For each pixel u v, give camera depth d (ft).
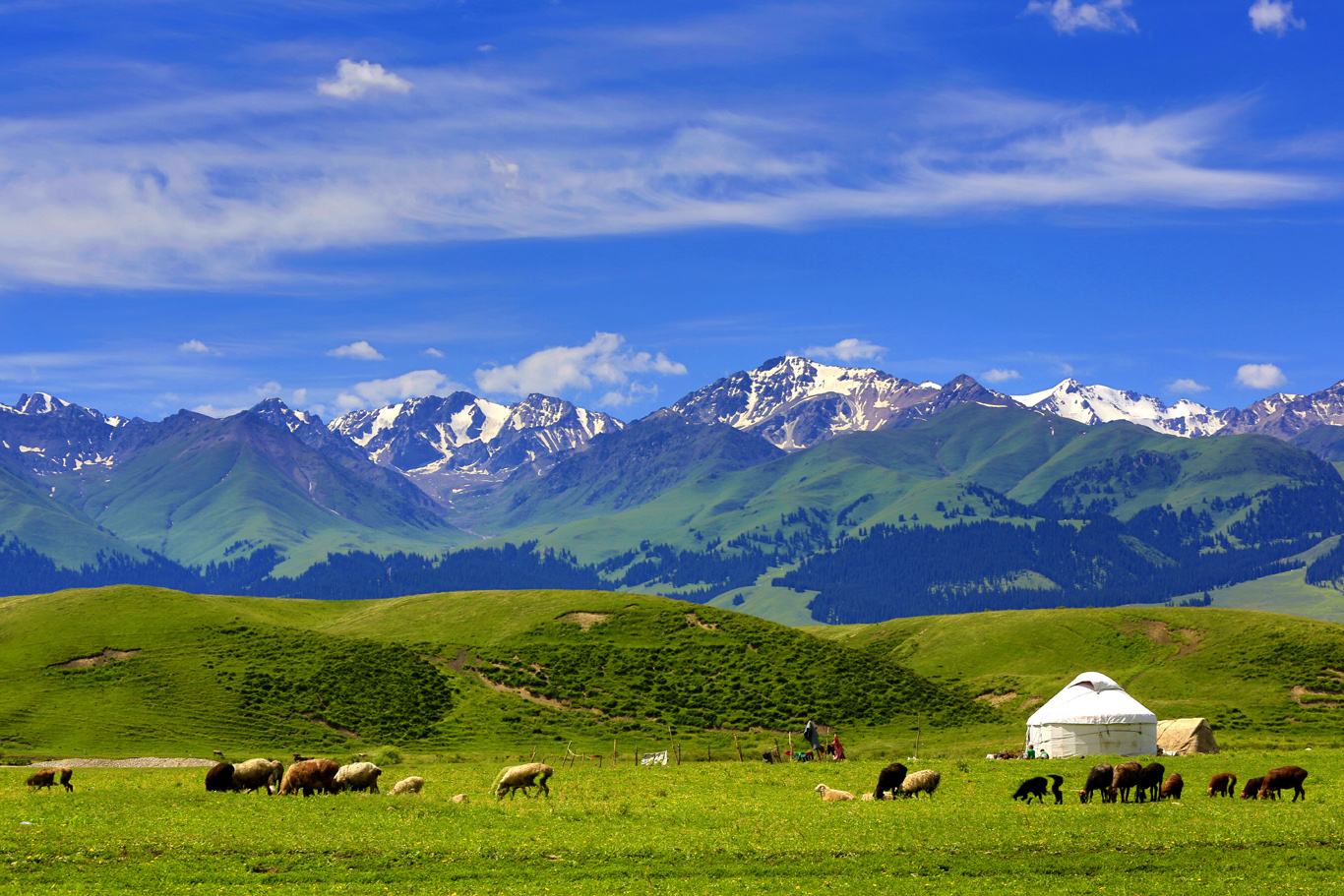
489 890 128.06
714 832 154.81
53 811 168.96
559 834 153.48
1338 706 468.34
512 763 317.01
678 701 451.94
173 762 341.00
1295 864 137.59
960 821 159.74
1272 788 179.93
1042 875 134.10
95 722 403.13
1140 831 151.43
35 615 516.32
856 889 128.57
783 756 326.24
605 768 266.77
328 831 153.07
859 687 468.34
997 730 417.28
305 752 380.99
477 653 506.89
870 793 199.31
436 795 194.90
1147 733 310.04
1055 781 184.03
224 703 428.56
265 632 506.48
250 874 134.51
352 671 462.19
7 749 371.35
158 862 138.72
